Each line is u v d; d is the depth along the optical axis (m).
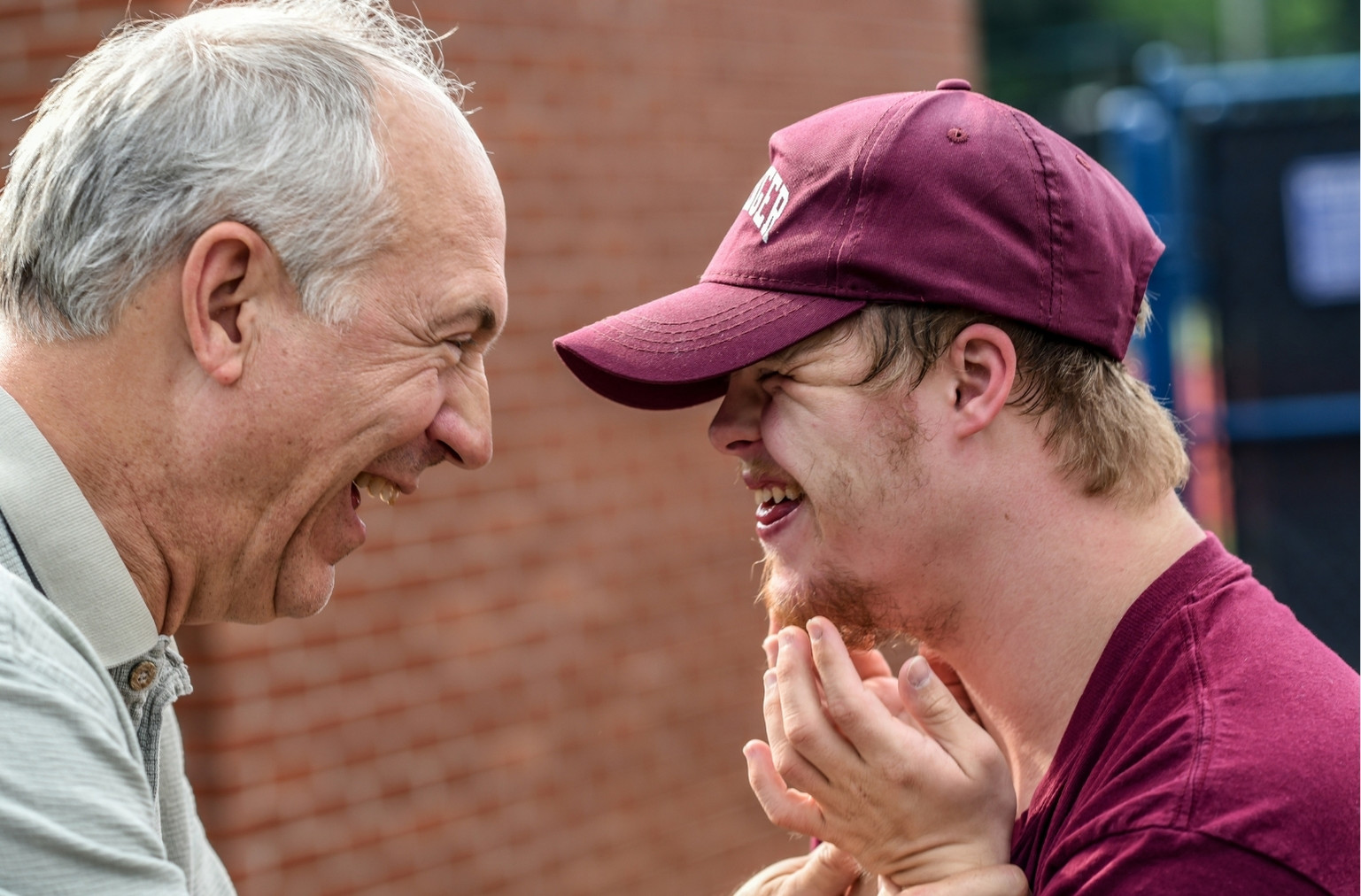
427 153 1.44
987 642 1.51
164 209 1.33
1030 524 1.47
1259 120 4.61
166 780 1.63
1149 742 1.31
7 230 1.38
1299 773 1.21
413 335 1.44
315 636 3.27
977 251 1.43
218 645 3.05
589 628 4.02
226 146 1.35
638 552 4.19
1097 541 1.46
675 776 4.27
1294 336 4.65
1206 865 1.19
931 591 1.50
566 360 1.61
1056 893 1.29
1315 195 4.60
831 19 4.91
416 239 1.43
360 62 1.43
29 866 1.12
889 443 1.46
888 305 1.45
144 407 1.36
